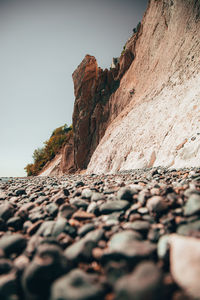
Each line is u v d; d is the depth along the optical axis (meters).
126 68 28.20
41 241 1.43
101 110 28.31
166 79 16.31
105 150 20.23
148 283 0.85
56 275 1.04
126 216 1.87
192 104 10.80
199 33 13.56
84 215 2.01
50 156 46.03
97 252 1.26
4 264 1.20
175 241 1.14
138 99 21.00
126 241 1.24
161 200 1.87
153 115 15.12
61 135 45.50
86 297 0.85
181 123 10.87
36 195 3.60
